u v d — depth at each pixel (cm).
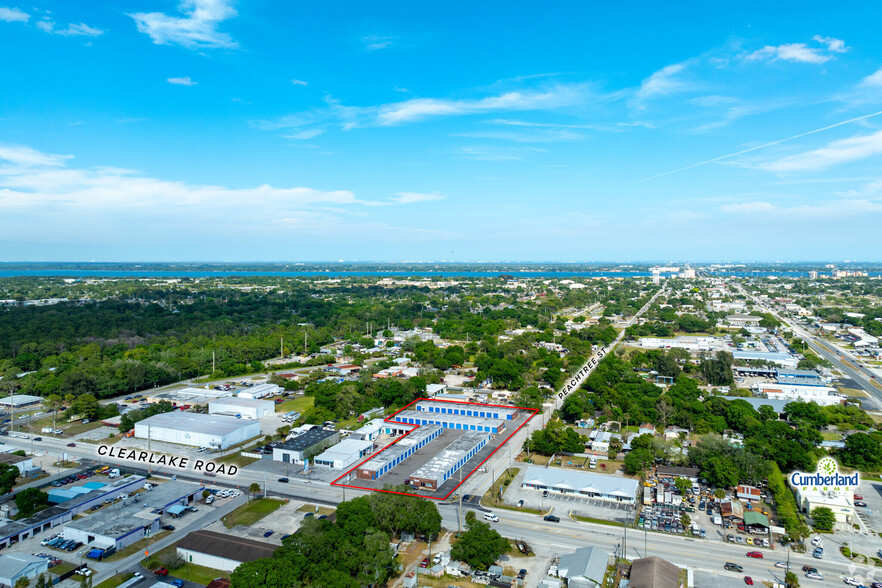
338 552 9488
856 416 19125
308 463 15288
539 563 10362
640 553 10769
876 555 10794
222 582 9288
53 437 17275
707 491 13725
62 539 10888
